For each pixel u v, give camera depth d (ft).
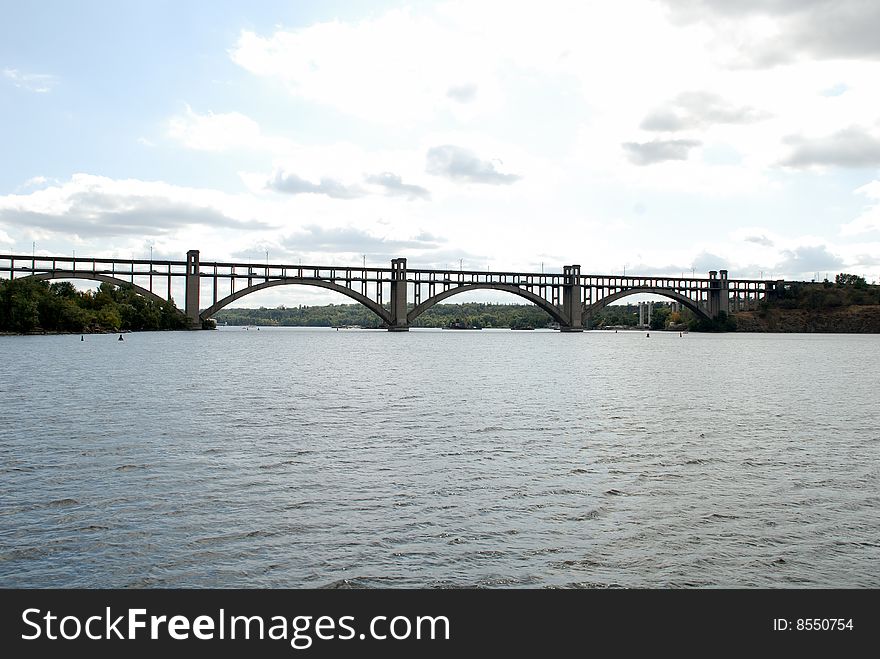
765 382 194.49
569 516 59.62
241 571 48.11
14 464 76.64
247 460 79.87
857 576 48.47
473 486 69.05
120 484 68.28
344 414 118.83
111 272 639.35
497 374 218.38
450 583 46.93
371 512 60.13
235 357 306.76
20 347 363.35
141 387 163.32
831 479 72.84
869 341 636.07
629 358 332.39
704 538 54.75
